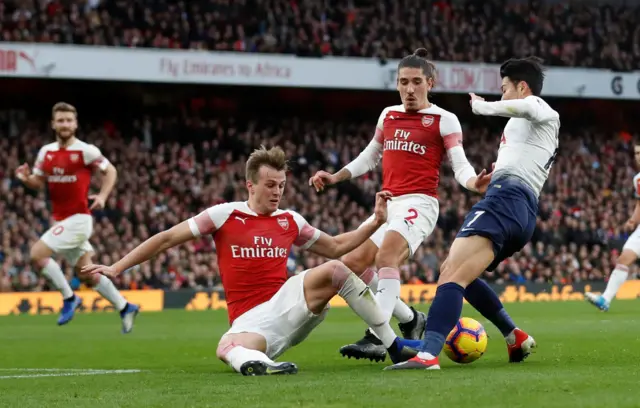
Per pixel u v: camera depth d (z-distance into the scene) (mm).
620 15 35344
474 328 7574
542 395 4953
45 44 25906
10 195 25203
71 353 10242
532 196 7262
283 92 33406
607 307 17516
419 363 6680
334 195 29688
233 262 7125
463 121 34781
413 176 8531
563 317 16047
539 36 33531
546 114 7203
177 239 7043
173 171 28688
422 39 31703
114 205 26188
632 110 36438
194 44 28781
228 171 29266
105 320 17422
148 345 11289
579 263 29234
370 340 7996
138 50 26766
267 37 29062
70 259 13406
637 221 17281
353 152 31828
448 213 29312
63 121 12836
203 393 5461
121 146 29047
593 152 34344
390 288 8227
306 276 6902
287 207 27875
